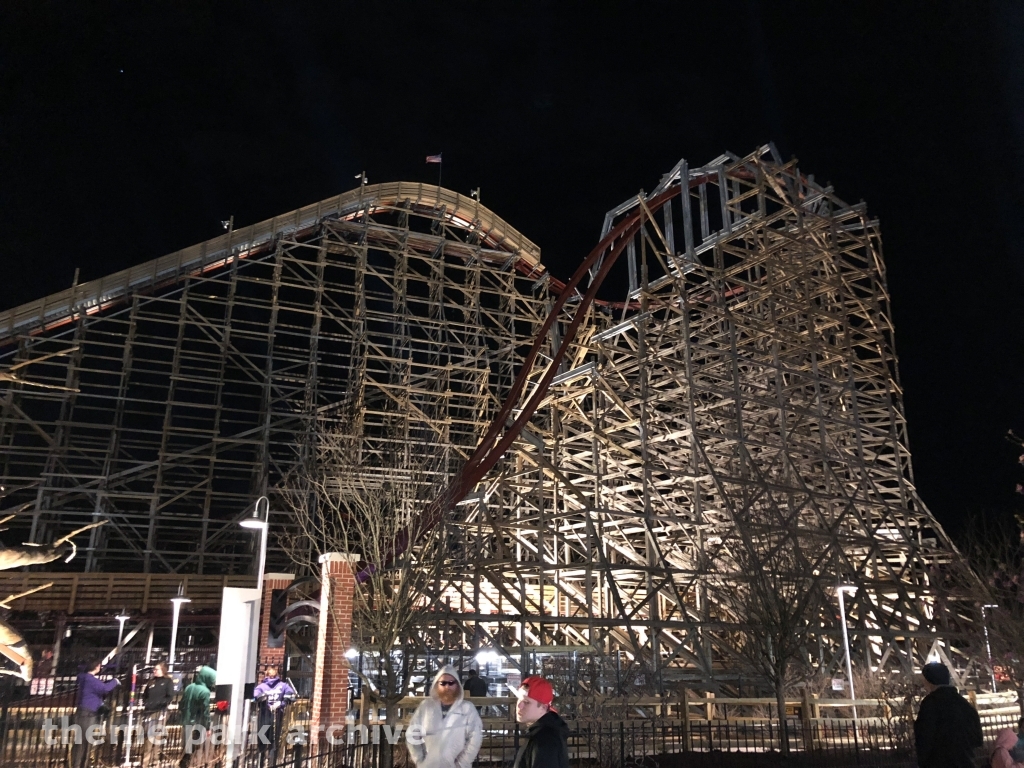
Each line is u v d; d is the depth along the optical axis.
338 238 41.12
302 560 27.20
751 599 21.98
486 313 42.56
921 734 7.11
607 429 32.62
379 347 39.72
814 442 32.69
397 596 18.17
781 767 16.22
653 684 24.08
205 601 33.34
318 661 16.31
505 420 29.73
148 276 37.25
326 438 32.09
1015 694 25.02
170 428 36.50
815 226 33.09
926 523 34.75
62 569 38.41
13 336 35.03
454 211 43.09
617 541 31.73
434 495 26.86
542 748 6.25
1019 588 29.39
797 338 31.70
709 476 27.27
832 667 26.75
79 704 14.27
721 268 32.47
